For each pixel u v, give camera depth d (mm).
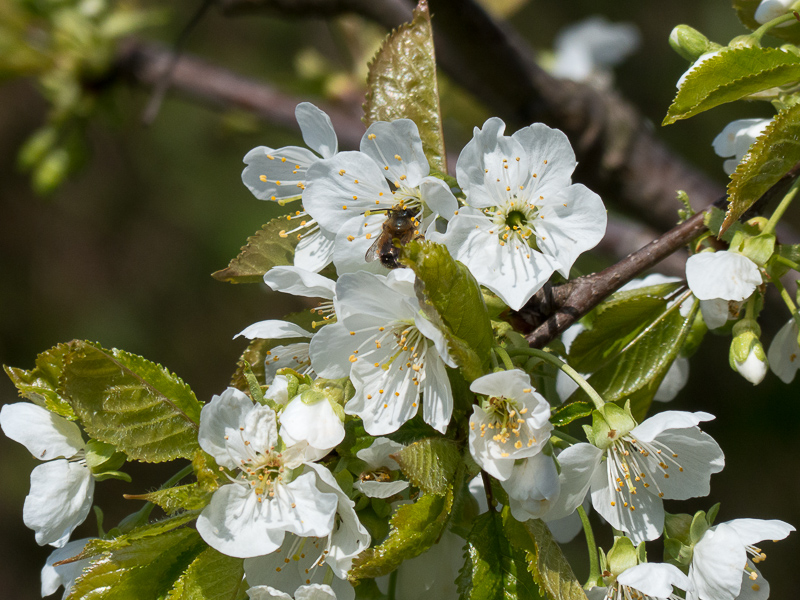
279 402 488
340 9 624
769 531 493
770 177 491
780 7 514
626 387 516
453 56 607
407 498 489
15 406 498
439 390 484
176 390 489
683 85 495
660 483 495
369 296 487
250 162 518
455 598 499
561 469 482
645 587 485
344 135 708
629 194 621
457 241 497
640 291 519
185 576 484
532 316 505
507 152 499
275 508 480
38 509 494
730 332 522
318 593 479
